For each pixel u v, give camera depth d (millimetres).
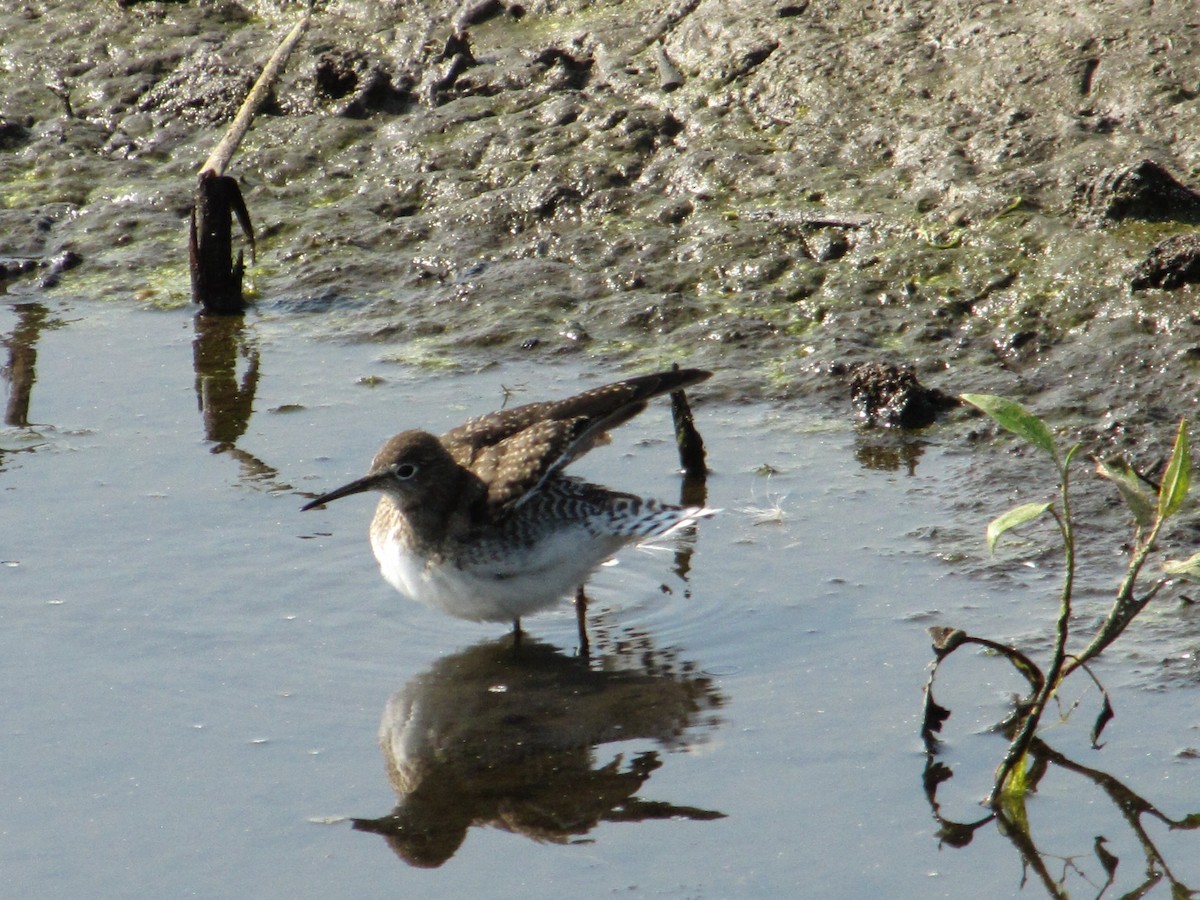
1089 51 16312
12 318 15938
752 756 8812
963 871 7742
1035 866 7758
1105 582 10398
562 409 10555
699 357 14391
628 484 12281
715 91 17562
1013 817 8141
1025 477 11992
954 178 15562
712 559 11156
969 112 16266
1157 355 13180
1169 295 13719
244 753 8953
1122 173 14547
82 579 10898
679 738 9039
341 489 10070
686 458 12383
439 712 9414
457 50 19047
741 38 17844
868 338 14266
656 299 15172
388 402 13805
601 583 11055
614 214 16516
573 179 16828
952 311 14344
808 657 9812
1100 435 12406
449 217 16875
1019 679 9367
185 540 11453
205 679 9734
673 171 16750
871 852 7914
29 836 8180
